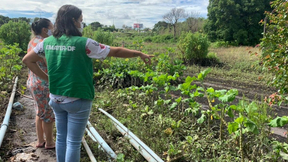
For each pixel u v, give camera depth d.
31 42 3.13
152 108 4.96
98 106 5.17
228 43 25.31
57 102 2.33
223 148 3.32
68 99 2.28
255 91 6.75
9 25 14.77
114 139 3.86
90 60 2.30
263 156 2.99
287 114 4.76
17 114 4.85
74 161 2.42
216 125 4.11
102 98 5.89
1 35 14.63
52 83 2.32
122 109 5.04
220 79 8.44
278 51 3.71
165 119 4.21
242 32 24.61
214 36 27.08
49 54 2.31
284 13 3.65
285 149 2.68
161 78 4.67
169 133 3.72
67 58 2.21
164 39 34.47
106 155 3.23
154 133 3.85
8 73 8.06
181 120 4.13
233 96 2.81
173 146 3.34
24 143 3.65
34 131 4.15
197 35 11.88
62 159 2.59
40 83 3.12
